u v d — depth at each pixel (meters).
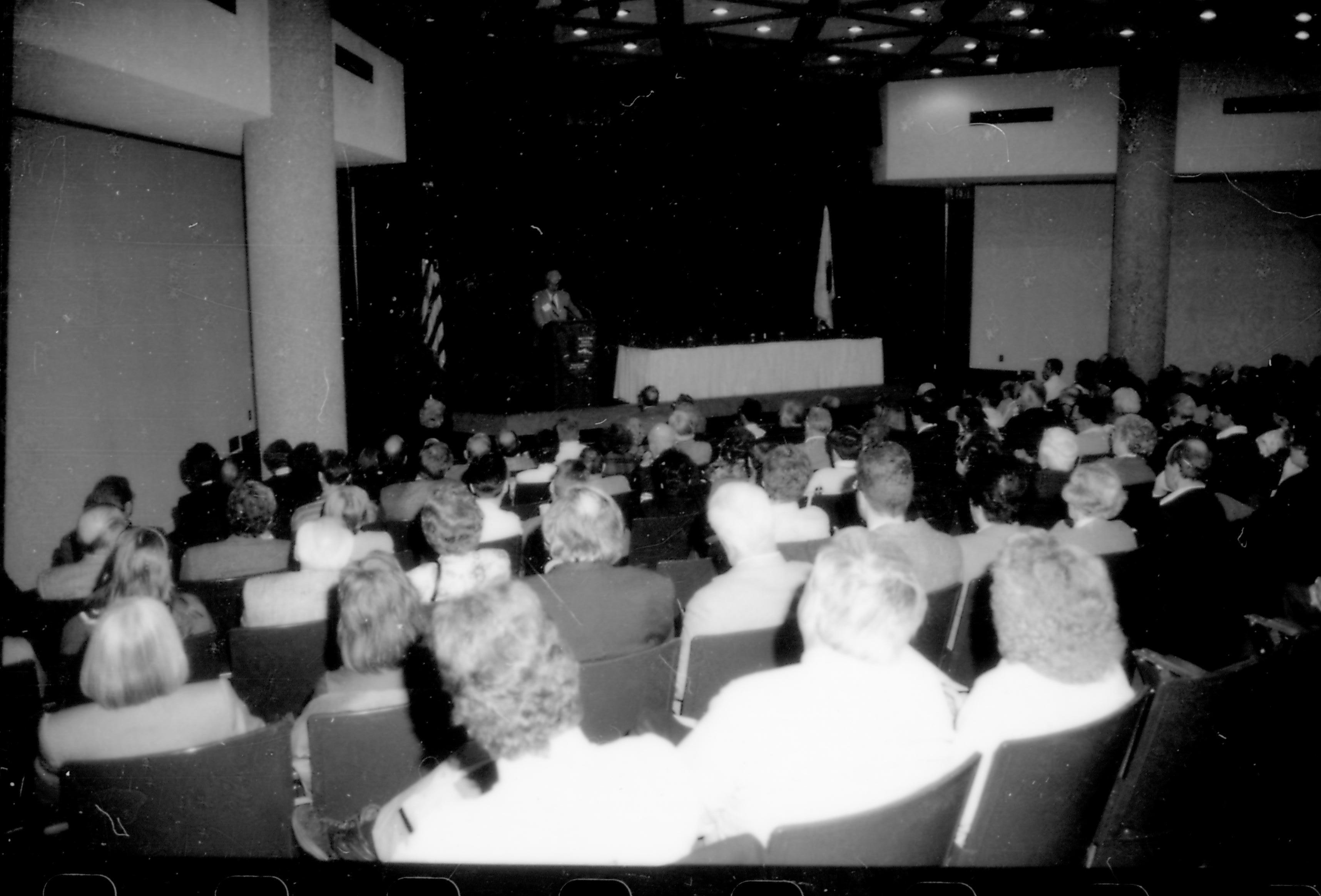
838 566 1.80
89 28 4.55
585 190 13.60
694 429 6.04
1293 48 10.87
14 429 5.77
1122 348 11.85
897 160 13.37
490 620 1.45
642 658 2.39
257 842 2.01
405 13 8.30
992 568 1.96
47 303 6.04
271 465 5.40
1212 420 6.52
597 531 2.70
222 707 2.13
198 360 7.90
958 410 6.61
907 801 1.55
